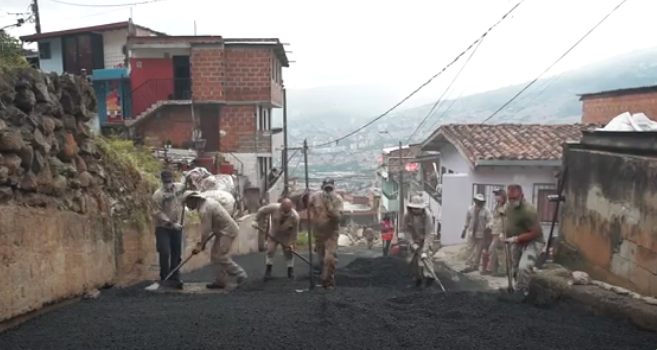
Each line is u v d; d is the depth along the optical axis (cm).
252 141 2350
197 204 744
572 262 633
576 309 490
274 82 2495
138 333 416
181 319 462
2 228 420
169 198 741
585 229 604
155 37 2266
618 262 522
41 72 536
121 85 2503
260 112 2491
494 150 1403
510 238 633
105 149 726
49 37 2627
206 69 2272
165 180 744
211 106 2338
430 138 1733
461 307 525
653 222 458
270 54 2323
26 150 462
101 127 2366
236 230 749
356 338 403
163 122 2378
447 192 1484
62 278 522
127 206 769
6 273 425
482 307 525
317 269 1022
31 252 464
